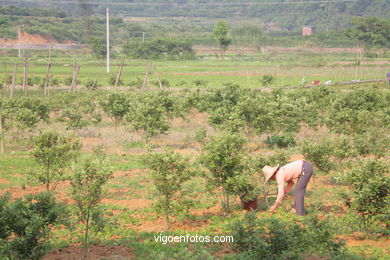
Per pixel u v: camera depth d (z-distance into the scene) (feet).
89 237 58.03
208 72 412.16
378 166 58.34
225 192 67.41
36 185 82.53
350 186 60.29
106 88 265.34
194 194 76.13
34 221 46.14
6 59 489.26
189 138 127.24
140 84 266.16
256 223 53.62
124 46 654.94
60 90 253.65
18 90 250.16
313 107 124.67
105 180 54.44
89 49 631.15
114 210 69.62
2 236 46.68
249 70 427.33
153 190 63.72
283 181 64.34
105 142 120.16
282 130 122.62
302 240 52.31
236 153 65.05
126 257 51.57
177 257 44.01
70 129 132.77
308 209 65.31
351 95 144.05
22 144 119.44
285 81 329.11
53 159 69.56
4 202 47.91
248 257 48.42
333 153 81.87
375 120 117.08
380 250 52.80
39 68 437.58
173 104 140.15
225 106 132.67
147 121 110.73
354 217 61.05
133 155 106.83
